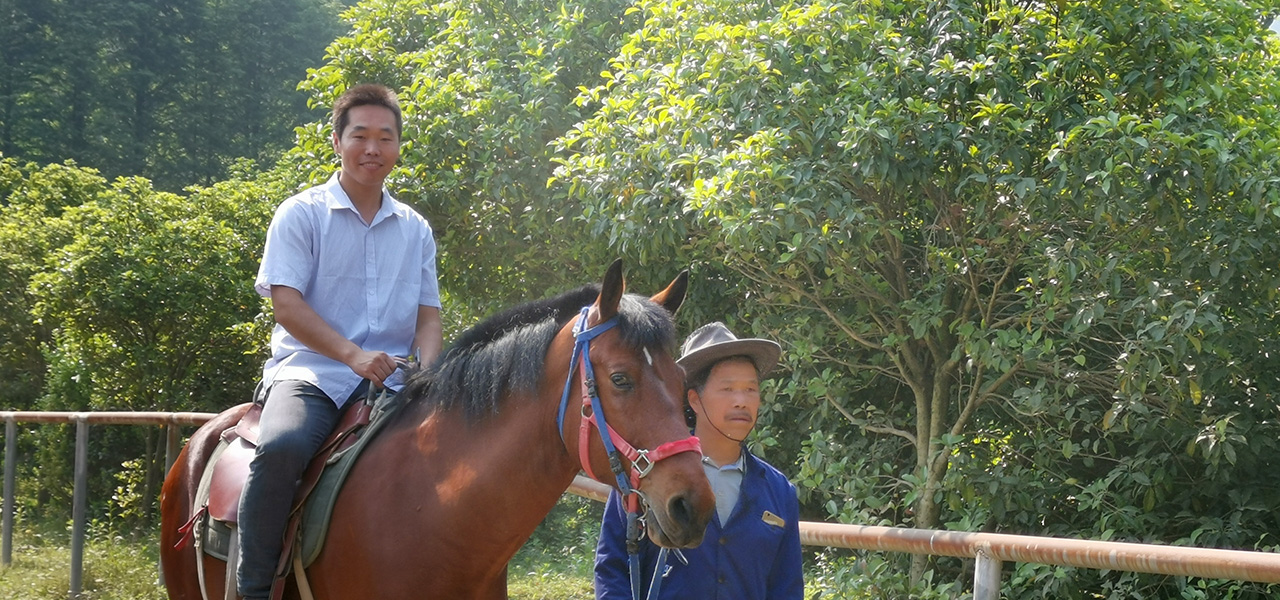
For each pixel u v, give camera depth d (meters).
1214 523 5.46
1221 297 5.44
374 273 3.14
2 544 7.70
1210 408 5.50
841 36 5.70
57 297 10.41
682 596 2.61
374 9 9.63
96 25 30.42
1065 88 5.51
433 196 7.12
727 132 5.93
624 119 6.08
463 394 2.67
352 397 3.02
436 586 2.61
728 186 5.18
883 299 5.88
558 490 2.57
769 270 5.99
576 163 6.05
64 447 11.42
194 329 10.75
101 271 10.36
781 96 5.62
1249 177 4.84
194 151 30.30
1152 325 4.92
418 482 2.67
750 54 5.71
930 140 5.18
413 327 3.24
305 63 34.00
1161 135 4.77
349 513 2.72
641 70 6.67
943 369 6.02
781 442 7.11
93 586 7.06
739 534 2.64
